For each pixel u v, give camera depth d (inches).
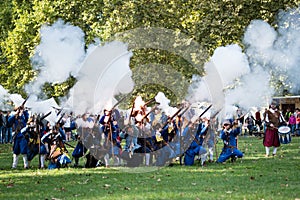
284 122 1723.7
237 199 903.1
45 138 1455.5
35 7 3132.4
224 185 1072.8
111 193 996.6
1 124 2513.5
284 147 2069.4
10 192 1026.1
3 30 3666.3
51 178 1230.9
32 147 1485.0
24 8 3523.6
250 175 1220.5
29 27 3115.2
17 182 1167.6
